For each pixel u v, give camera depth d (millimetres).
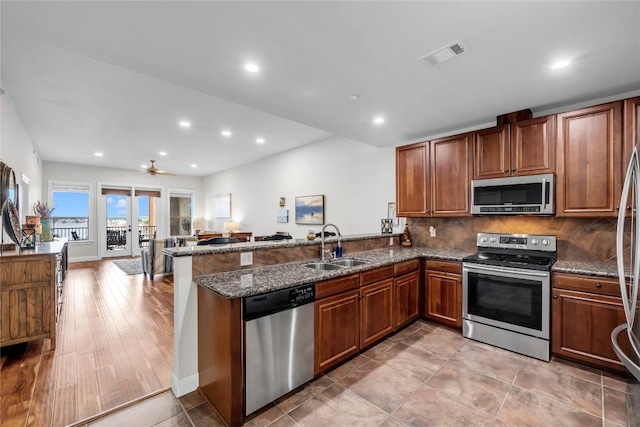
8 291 2598
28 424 1780
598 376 2295
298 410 1931
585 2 1496
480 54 1991
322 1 1500
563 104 2871
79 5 1525
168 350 2740
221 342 1848
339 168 5332
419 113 3107
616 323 2271
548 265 2613
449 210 3455
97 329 3225
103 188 8477
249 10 1570
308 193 5977
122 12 1582
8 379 2256
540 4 1516
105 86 3234
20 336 2639
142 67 2184
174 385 2117
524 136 2926
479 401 2014
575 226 2916
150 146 6035
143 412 1907
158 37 1814
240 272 2348
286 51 1966
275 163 6855
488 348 2803
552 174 2717
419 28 1721
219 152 6645
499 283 2816
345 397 2062
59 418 1836
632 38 1796
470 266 3008
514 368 2436
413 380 2266
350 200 5141
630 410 1905
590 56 2010
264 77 2328
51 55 2613
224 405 1818
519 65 2137
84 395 2066
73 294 4625
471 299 2996
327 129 3658
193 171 9312
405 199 3863
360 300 2580
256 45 1898
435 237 3949
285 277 2186
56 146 5973
